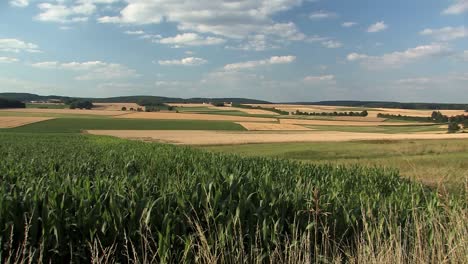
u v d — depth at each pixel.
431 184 12.03
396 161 28.23
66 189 6.47
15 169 12.23
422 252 5.05
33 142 43.97
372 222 6.06
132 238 5.51
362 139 64.44
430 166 23.91
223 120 120.75
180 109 163.75
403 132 95.56
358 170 14.91
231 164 14.70
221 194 6.75
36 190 6.10
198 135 80.12
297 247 5.28
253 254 5.51
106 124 102.94
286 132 93.12
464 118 129.88
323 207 6.32
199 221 5.77
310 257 5.25
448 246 5.05
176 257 5.38
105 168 14.23
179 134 83.19
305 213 6.25
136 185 7.55
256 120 124.69
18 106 156.00
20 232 5.16
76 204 5.88
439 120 132.88
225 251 5.25
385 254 4.99
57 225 5.14
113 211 5.49
